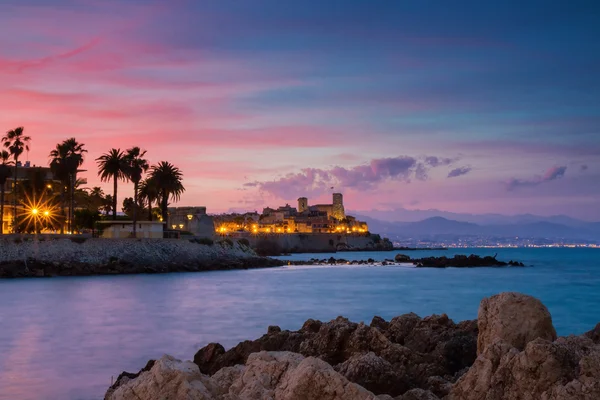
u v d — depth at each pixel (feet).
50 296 260.01
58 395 91.86
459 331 75.10
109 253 447.42
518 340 47.42
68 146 471.62
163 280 367.04
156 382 34.40
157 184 537.24
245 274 440.04
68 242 435.12
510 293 49.75
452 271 497.46
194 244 519.19
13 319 183.42
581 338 45.47
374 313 193.36
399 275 434.30
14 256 407.44
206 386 35.68
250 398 38.40
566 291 286.66
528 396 39.91
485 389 41.88
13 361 116.98
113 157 508.94
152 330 157.07
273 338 81.35
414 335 77.00
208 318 181.68
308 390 37.68
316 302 231.30
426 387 54.19
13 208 501.15
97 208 602.85
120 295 265.34
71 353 125.29
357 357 57.11
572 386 37.78
